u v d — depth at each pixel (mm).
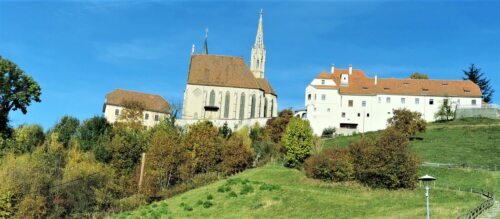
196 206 70688
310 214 62844
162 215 67812
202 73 161000
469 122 136125
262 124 140875
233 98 159000
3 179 78312
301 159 99688
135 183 89188
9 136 107562
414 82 147625
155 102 165750
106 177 88438
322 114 142625
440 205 62656
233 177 93188
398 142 78938
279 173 91562
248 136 126375
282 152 111812
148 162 96562
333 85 144375
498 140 113875
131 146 106312
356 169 80625
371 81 147875
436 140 118062
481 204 58094
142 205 80625
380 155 77875
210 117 156000
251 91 160000
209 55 166625
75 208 81812
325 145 120438
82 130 120688
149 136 115875
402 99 142625
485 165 92688
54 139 111188
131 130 127250
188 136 109062
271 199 70000
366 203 66688
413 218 55469
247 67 165250
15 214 76438
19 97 103688
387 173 75812
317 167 83438
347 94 142750
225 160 102938
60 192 82062
